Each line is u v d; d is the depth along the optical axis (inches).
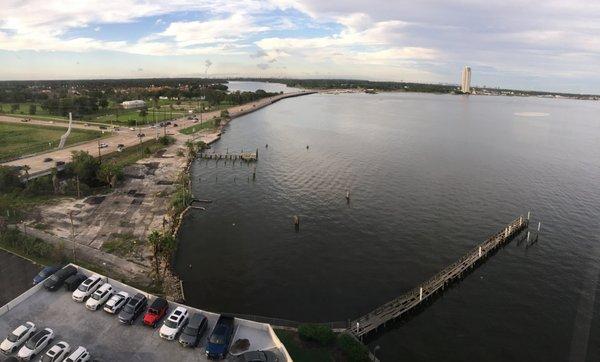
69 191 4121.6
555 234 3521.2
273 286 2696.9
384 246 3284.9
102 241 3085.6
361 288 2691.9
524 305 2534.5
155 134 7549.2
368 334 2252.7
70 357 1515.7
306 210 4045.3
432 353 2122.3
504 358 2082.9
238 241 3351.4
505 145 7667.3
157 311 1806.1
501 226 3686.0
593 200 4384.8
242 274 2839.6
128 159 5610.2
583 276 2842.0
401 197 4436.5
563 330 2294.5
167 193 4311.0
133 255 2898.6
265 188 4751.5
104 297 1903.3
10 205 3619.6
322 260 3056.1
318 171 5516.7
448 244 3326.8
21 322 1769.2
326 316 2388.0
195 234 3472.0
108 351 1621.6
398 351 2134.6
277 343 1659.7
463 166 5871.1
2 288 2272.4
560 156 6688.0
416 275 2859.3
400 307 2411.4
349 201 4296.3
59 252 2650.1
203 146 6766.7
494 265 3021.7
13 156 5433.1
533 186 4889.3
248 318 2231.8
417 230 3587.6
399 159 6304.1
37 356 1589.6
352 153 6742.1
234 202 4266.7
